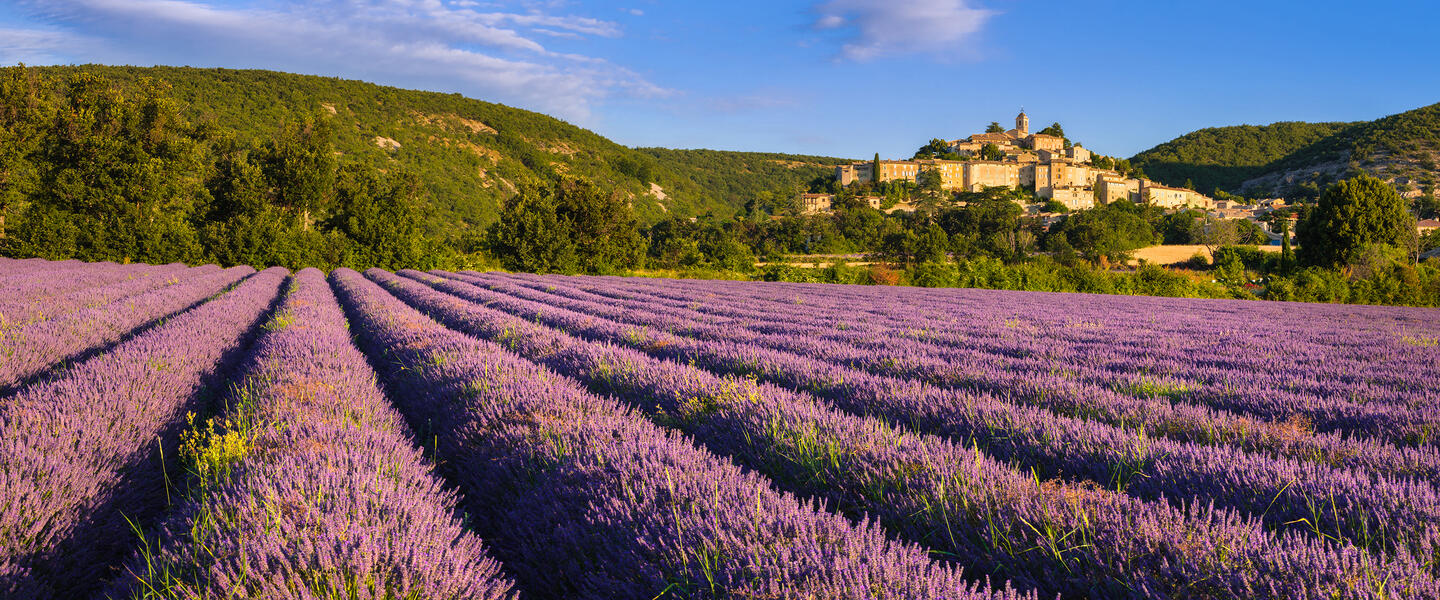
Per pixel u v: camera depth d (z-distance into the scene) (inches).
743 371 250.4
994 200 5718.5
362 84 6781.5
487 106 7815.0
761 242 4522.6
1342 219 1704.0
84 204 1341.0
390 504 103.9
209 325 332.8
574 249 1784.0
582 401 179.9
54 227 1222.3
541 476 129.3
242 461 130.1
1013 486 115.8
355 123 5689.0
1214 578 83.2
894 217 5487.2
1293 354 325.7
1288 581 81.0
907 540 107.0
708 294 813.9
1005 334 390.6
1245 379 241.1
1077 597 89.4
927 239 3356.3
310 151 1712.6
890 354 287.1
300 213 1694.1
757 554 86.8
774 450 143.3
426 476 131.6
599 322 397.4
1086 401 193.9
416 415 206.5
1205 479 122.9
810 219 5044.3
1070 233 4013.3
